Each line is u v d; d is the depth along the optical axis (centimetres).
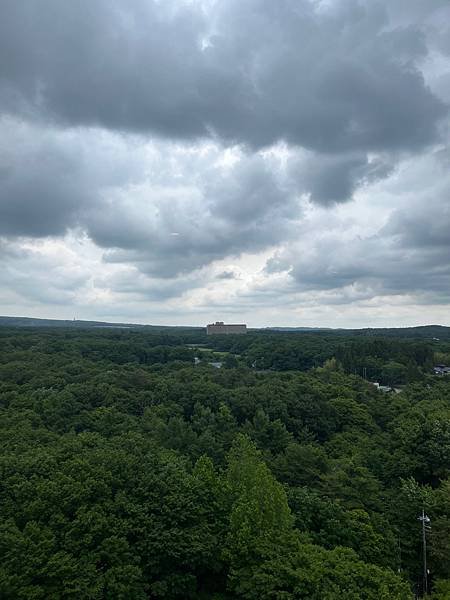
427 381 11250
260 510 3406
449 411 7394
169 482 3653
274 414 7106
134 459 3894
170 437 5703
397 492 4997
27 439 5047
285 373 11012
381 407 8331
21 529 3222
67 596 2822
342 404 7900
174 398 7631
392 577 2962
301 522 3850
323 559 3109
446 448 5544
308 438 6669
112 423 6206
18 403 6662
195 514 3456
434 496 4566
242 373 10175
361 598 2788
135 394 7831
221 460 5325
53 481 3488
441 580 3709
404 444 5850
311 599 2742
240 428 6438
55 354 10762
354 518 4038
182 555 3222
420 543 4222
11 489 3516
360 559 3628
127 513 3359
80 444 4403
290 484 5019
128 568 2966
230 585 3195
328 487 4694
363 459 5697
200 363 12812
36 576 2888
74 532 3120
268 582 2898
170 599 3288
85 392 7288
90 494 3416
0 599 2731
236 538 3266
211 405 7362
